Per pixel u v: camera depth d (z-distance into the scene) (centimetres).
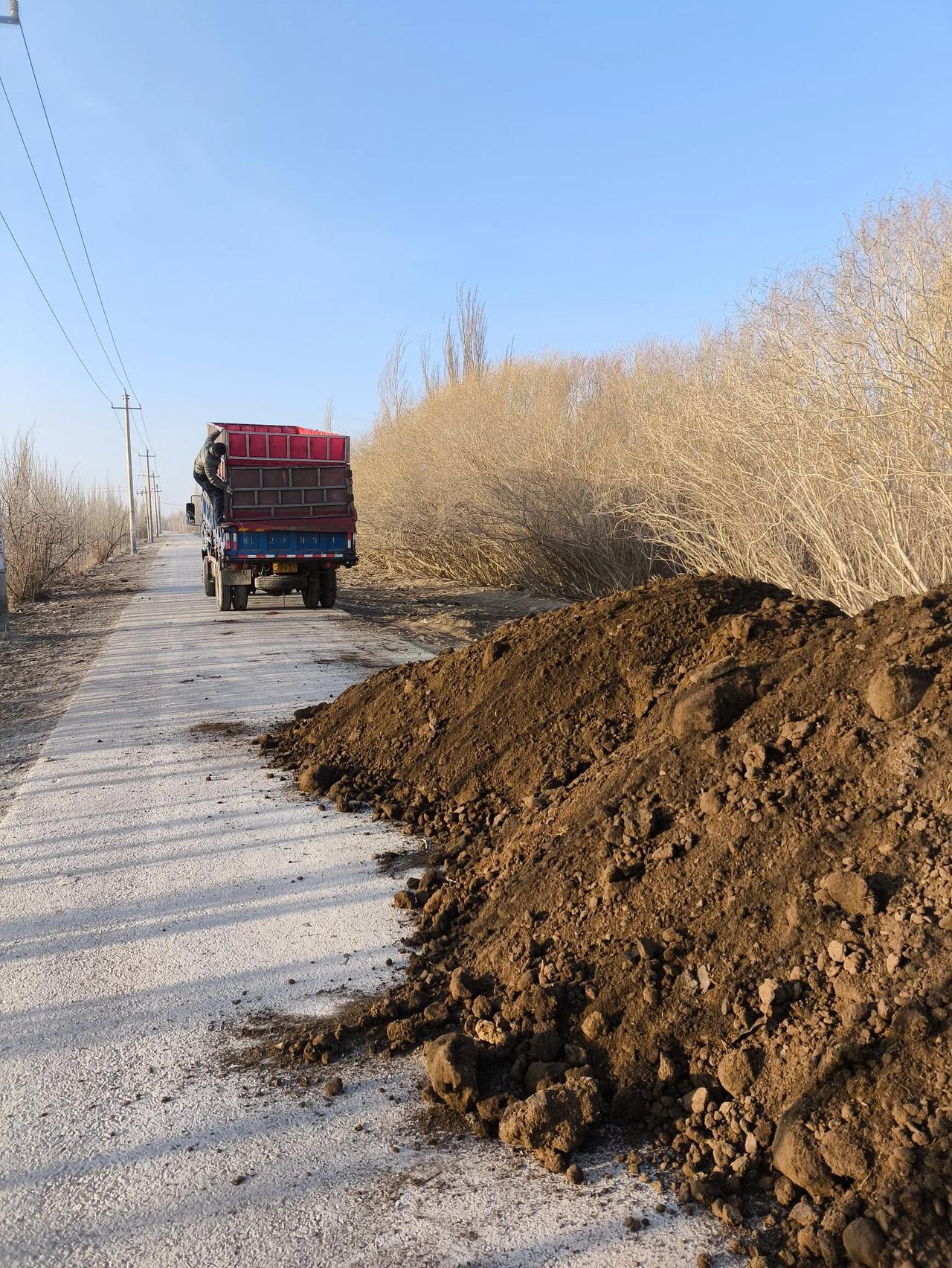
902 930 266
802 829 315
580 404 2044
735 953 290
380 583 2480
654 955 301
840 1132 226
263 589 1616
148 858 478
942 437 771
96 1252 226
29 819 542
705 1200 233
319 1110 278
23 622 1650
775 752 354
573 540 1767
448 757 557
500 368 2645
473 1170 251
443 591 2183
